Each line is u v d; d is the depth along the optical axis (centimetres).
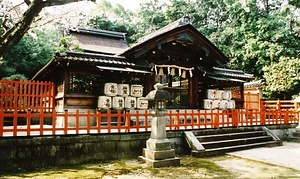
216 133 1197
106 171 784
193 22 3828
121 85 1260
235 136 1224
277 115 1515
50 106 1406
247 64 3106
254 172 782
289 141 1462
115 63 1244
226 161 941
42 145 830
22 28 516
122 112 1273
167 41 1343
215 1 3772
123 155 970
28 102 1333
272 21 2908
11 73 2042
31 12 519
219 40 3322
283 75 2402
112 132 956
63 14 1269
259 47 2898
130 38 3569
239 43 3136
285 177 725
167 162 864
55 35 2852
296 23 2925
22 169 793
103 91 1247
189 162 923
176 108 1453
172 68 1431
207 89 1630
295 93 2538
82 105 1223
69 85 1195
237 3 3175
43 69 1354
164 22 3866
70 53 1167
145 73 1298
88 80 1255
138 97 1309
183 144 1095
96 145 923
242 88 1728
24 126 1315
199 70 1534
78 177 714
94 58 1227
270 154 1053
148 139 943
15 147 791
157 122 902
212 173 771
